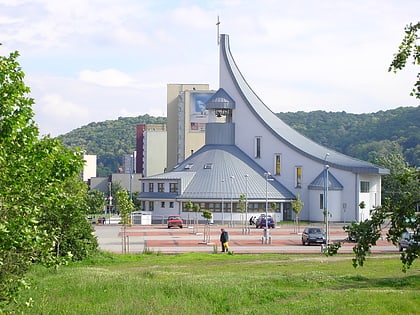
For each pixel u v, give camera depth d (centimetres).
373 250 5344
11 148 1430
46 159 1466
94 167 19712
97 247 4691
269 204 9894
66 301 2469
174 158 16438
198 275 3378
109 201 13012
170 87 16538
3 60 1412
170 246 5684
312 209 10050
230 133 10888
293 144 10512
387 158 13025
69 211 3803
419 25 1298
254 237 6806
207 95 15812
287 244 5975
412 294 2642
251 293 2731
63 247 4038
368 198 10162
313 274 3381
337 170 10031
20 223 1399
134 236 6844
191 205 9106
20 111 1406
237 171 10138
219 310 2433
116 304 2386
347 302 2470
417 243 1248
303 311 2314
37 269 3347
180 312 2272
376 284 3186
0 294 1558
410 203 1257
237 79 11131
